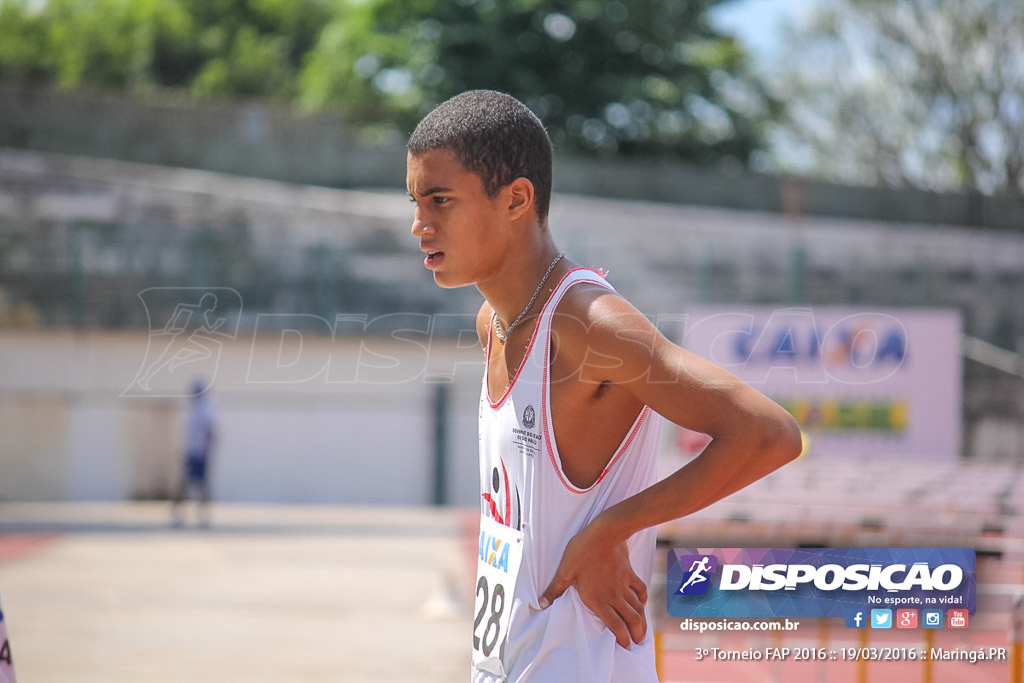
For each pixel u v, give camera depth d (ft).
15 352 134.31
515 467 15.80
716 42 259.19
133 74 318.24
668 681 31.63
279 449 137.49
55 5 325.62
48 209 177.27
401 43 260.21
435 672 49.34
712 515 29.19
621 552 15.01
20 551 91.20
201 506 115.55
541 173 15.75
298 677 48.19
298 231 158.81
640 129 251.80
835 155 251.39
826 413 102.22
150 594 69.56
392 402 138.00
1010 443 145.69
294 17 341.82
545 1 245.65
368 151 203.00
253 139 200.23
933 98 233.96
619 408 15.24
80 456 135.33
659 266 164.14
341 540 99.45
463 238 15.30
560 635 15.23
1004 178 231.91
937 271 166.61
